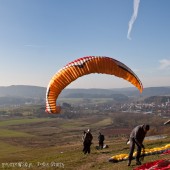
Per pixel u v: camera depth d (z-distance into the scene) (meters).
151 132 94.94
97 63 14.78
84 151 29.66
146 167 15.91
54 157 32.09
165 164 15.51
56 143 152.00
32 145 142.62
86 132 29.67
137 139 17.16
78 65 14.87
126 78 15.20
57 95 15.59
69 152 36.69
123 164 18.78
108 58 14.87
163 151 21.69
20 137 185.25
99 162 22.70
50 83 15.50
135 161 19.20
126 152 26.66
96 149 36.50
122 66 14.92
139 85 15.15
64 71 15.13
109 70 14.95
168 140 32.00
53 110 15.52
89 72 14.99
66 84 15.34
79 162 24.70
